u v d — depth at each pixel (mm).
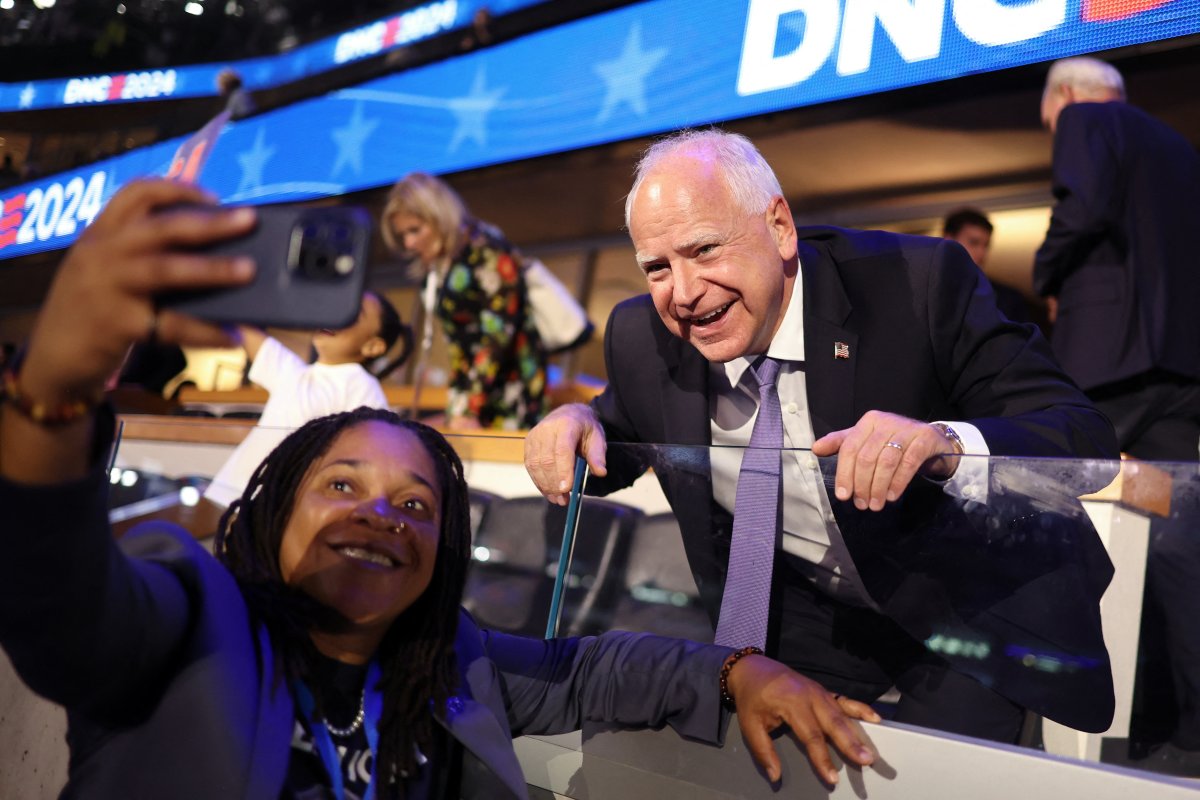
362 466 942
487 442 1245
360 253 516
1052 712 896
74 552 641
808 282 1357
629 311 1518
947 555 966
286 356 2328
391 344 2447
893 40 3240
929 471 974
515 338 2908
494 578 1208
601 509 1155
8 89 6785
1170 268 2125
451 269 2846
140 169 6379
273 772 821
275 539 930
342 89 5434
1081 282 2215
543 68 4535
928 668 964
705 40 3877
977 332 1344
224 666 830
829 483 1017
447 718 952
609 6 4250
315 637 928
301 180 5598
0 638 680
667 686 1048
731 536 1074
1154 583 864
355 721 927
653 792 1041
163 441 1530
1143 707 856
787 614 1042
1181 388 2111
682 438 1401
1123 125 2195
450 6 4941
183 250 513
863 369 1338
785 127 3588
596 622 1140
